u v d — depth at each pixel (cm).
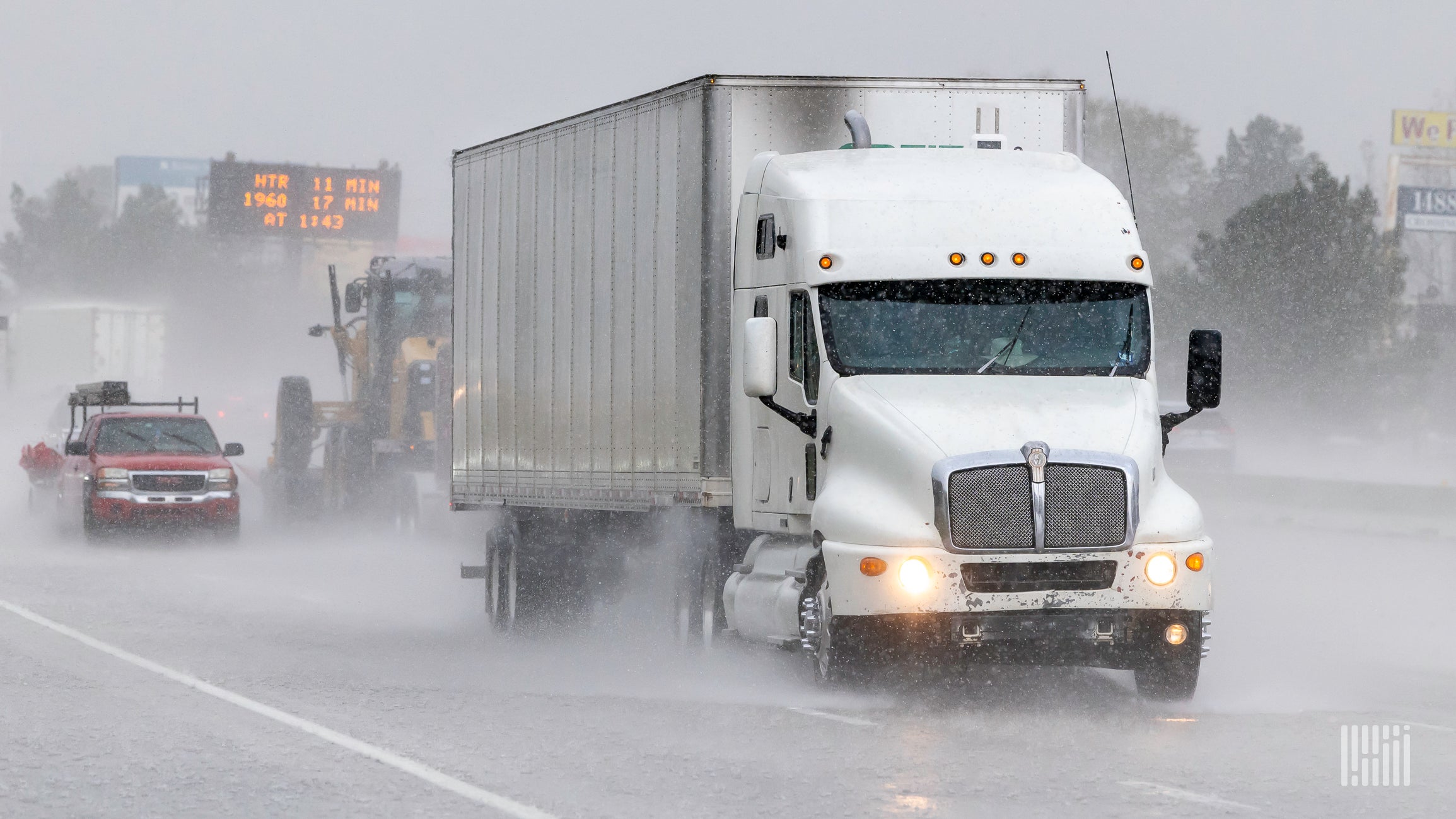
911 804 1878
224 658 3281
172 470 6594
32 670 3091
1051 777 2031
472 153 4159
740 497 3022
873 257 2733
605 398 3475
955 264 2727
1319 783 1992
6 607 4222
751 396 2775
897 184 2842
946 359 2678
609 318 3462
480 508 4128
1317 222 9919
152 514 6544
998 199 2797
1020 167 2934
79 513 6756
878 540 2472
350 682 2947
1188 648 2517
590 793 1969
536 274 3794
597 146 3519
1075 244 2761
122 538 6825
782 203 2888
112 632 3709
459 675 3064
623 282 3400
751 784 2003
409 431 6631
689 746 2266
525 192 3853
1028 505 2436
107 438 6800
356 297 7250
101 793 2008
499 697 2761
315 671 3095
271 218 16788
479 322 4112
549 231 3725
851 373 2669
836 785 1994
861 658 2533
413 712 2598
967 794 1936
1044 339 2697
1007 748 2233
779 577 2862
